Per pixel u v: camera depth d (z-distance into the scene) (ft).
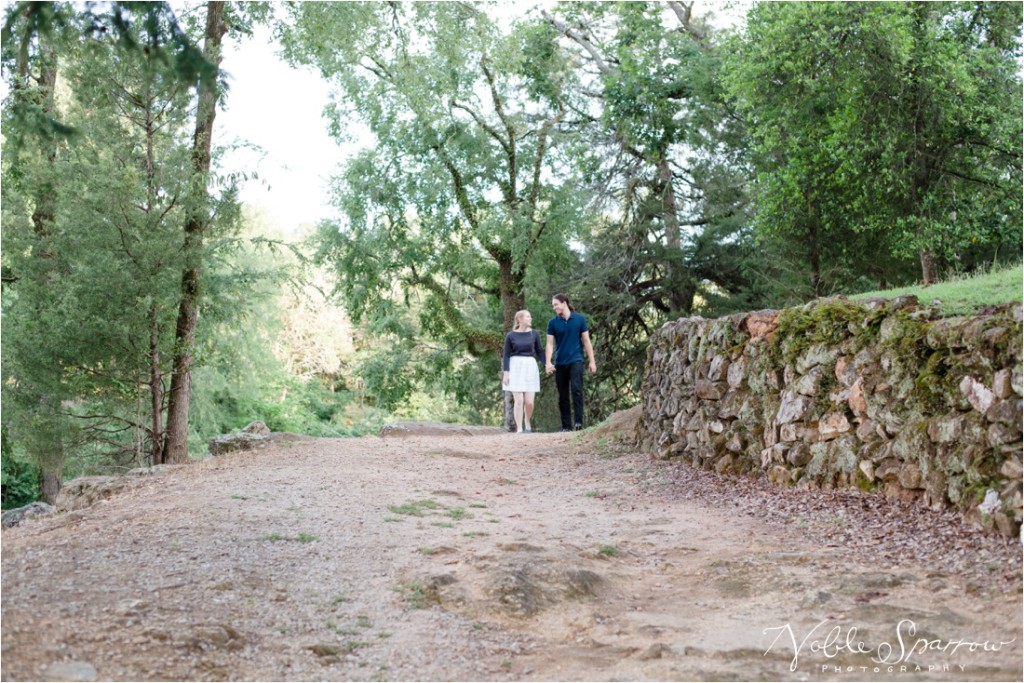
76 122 43.70
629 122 78.43
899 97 53.42
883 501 21.72
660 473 28.86
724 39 68.28
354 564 17.93
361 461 31.37
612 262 82.33
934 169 56.08
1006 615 14.69
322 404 116.88
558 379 42.24
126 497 25.32
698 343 31.07
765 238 65.87
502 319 85.25
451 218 74.38
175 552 17.89
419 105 63.77
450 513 22.88
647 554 19.53
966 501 19.24
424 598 16.25
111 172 42.32
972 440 19.60
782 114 58.49
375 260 73.41
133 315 42.78
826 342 25.05
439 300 79.97
